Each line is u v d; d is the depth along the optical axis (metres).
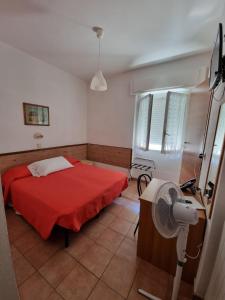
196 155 2.29
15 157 2.55
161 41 2.12
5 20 1.72
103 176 2.54
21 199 1.91
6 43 2.23
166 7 1.51
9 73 2.34
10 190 2.13
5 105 2.35
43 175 2.43
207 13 1.57
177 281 1.04
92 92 3.85
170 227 0.92
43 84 2.85
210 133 1.66
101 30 1.88
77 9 1.56
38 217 1.67
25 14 1.63
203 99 2.20
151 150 3.37
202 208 1.34
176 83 2.67
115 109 3.56
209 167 1.49
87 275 1.35
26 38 2.09
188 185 1.67
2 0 1.45
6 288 0.56
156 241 1.42
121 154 3.63
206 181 1.54
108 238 1.80
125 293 1.23
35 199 1.75
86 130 4.10
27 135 2.71
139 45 2.22
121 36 2.01
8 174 2.27
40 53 2.52
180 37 2.01
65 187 2.07
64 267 1.42
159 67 2.86
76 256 1.54
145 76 3.03
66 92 3.36
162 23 1.75
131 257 1.55
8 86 2.35
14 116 2.49
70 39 2.10
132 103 3.30
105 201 2.10
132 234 1.87
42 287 1.24
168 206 0.93
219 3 1.43
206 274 1.11
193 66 2.52
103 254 1.58
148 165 3.46
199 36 1.97
